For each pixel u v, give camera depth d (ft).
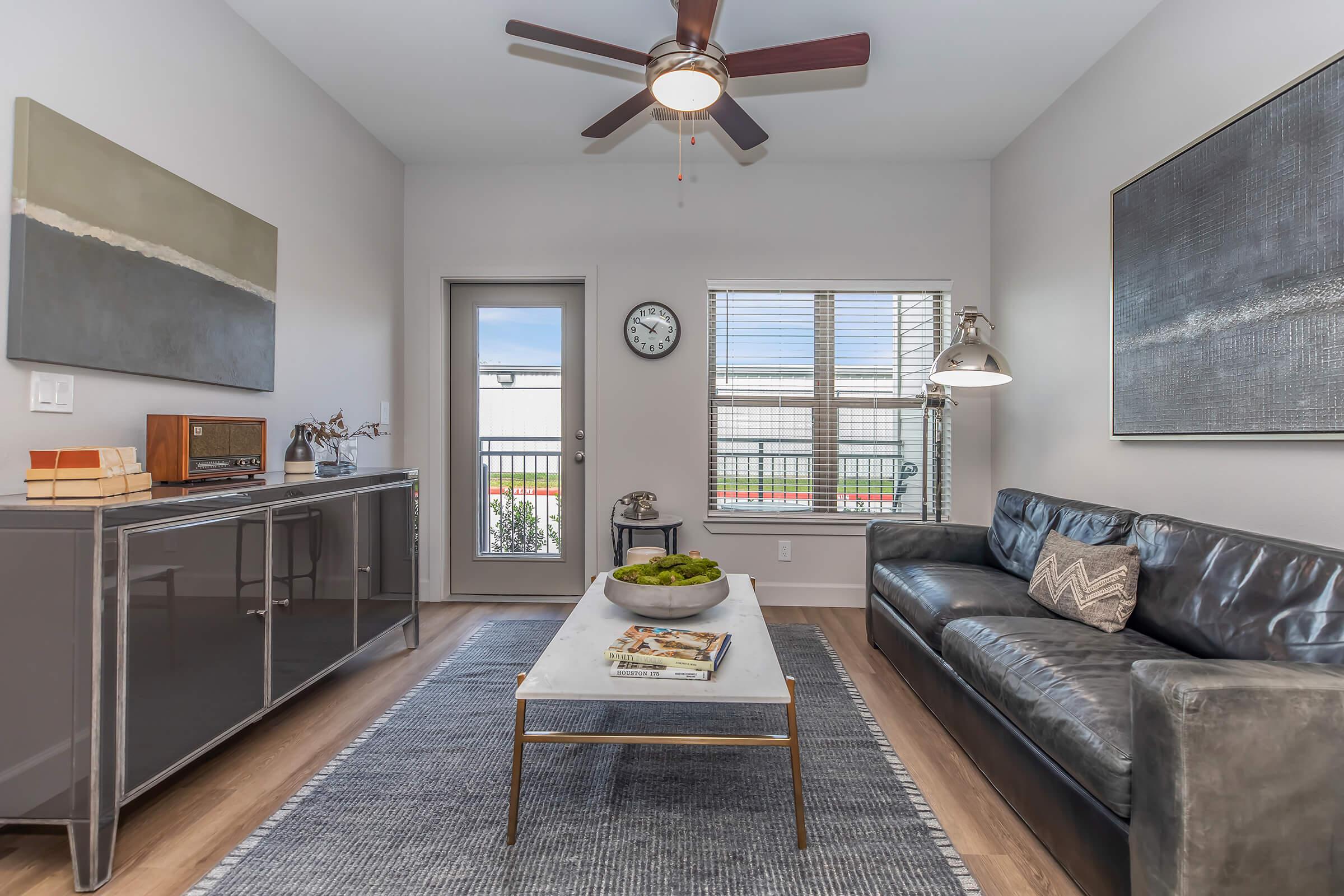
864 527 12.12
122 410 6.13
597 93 9.70
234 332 7.56
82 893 4.28
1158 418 7.43
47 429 5.40
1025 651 5.48
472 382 12.59
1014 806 5.19
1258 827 3.32
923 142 11.25
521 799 5.46
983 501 12.07
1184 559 5.83
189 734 5.15
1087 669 4.99
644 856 4.69
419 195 12.25
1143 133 7.87
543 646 9.57
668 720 7.06
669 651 4.99
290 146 8.79
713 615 6.41
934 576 8.10
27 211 5.08
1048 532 7.90
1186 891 3.33
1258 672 3.47
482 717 7.10
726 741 4.75
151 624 4.76
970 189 12.07
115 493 4.93
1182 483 7.21
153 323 6.37
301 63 8.87
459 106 10.10
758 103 9.93
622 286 12.14
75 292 5.51
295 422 8.92
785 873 4.51
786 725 6.95
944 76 9.18
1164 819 3.43
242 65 7.86
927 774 5.94
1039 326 10.28
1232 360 6.35
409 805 5.34
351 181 10.39
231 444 6.79
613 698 4.55
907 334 12.28
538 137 11.15
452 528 12.67
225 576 5.57
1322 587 4.59
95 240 5.71
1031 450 10.52
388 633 9.35
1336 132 5.28
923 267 12.07
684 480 12.14
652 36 8.30
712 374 12.32
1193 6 7.06
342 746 6.40
